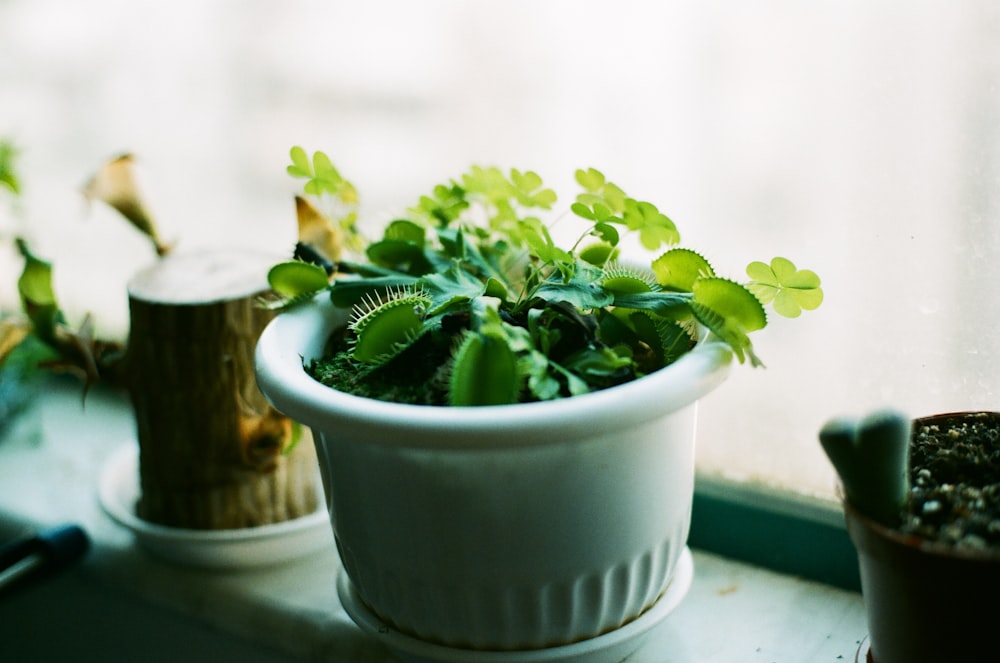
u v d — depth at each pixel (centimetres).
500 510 38
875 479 37
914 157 45
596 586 40
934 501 38
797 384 49
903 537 36
